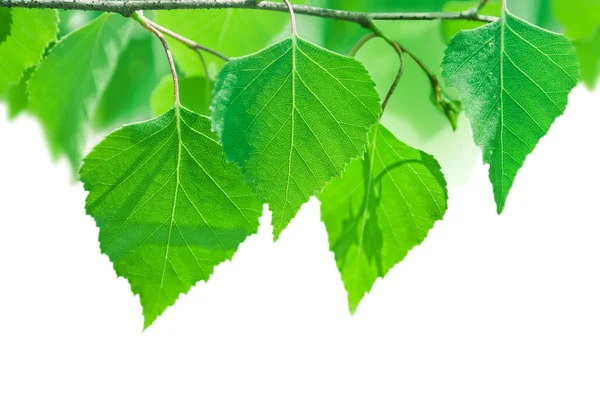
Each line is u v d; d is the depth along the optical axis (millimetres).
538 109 365
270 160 358
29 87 426
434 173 392
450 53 368
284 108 359
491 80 366
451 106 399
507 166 364
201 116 367
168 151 367
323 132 361
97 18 427
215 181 369
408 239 400
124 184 368
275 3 382
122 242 370
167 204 370
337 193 396
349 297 405
